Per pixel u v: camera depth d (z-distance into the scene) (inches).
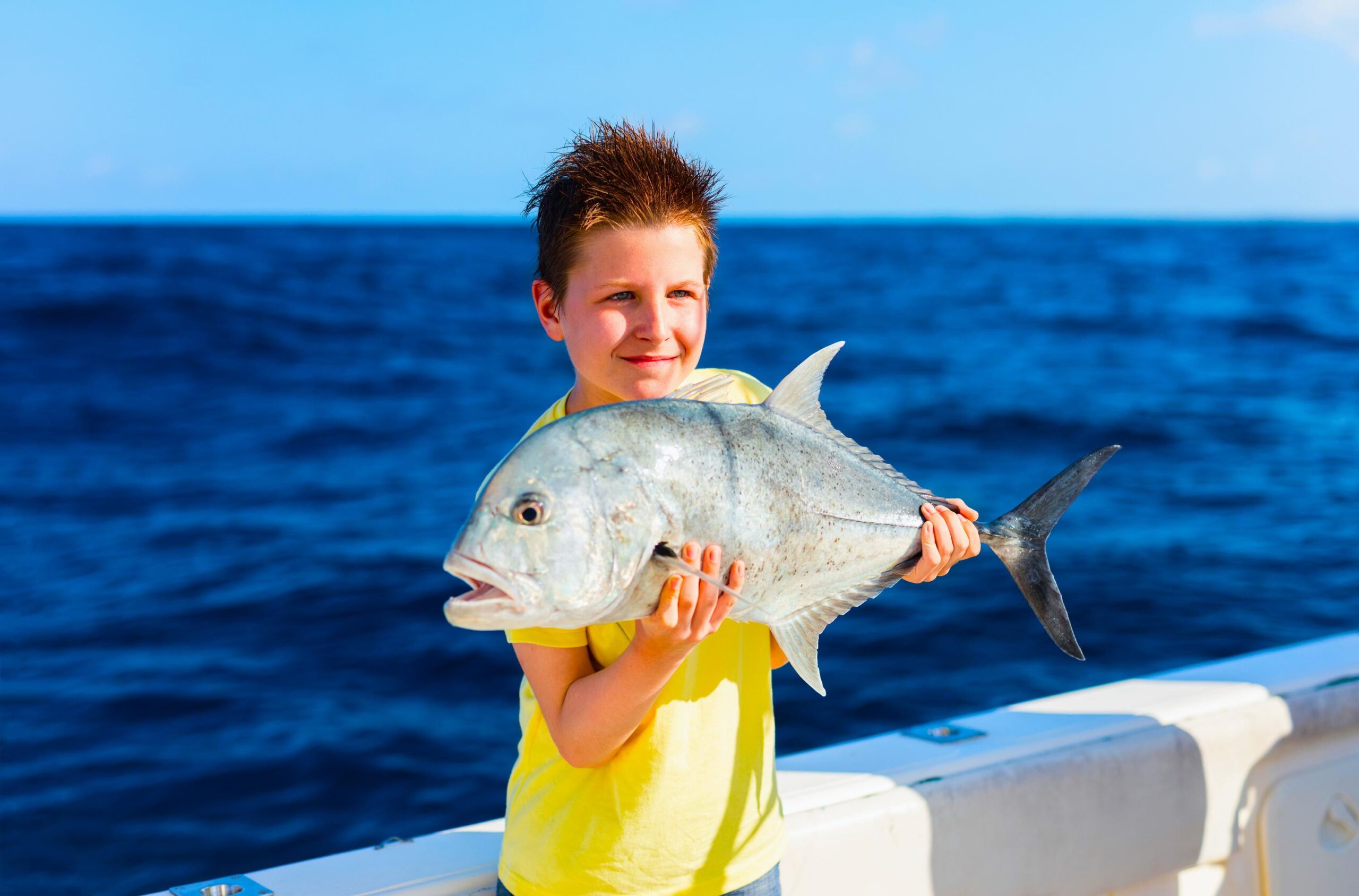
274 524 467.2
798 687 294.2
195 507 501.4
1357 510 488.1
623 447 62.2
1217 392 842.8
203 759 254.5
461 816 230.5
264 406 800.3
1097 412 738.8
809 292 1861.5
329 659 316.2
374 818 230.2
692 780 70.1
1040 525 88.8
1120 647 325.4
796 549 68.9
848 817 87.4
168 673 305.6
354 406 806.5
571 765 67.4
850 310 1547.7
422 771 249.1
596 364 70.2
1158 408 760.3
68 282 1519.4
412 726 272.1
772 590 68.7
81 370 927.0
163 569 402.9
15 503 509.4
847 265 2628.0
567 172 70.3
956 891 92.0
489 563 59.9
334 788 241.8
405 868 83.0
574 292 70.2
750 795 73.1
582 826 69.9
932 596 362.9
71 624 345.4
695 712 70.7
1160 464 591.2
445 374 972.6
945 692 289.7
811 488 69.8
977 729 104.0
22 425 707.4
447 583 382.3
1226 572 395.2
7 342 1031.0
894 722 271.1
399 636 333.1
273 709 281.6
